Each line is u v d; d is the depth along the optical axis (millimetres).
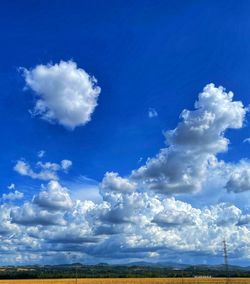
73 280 179000
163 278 190375
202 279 182250
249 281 171375
